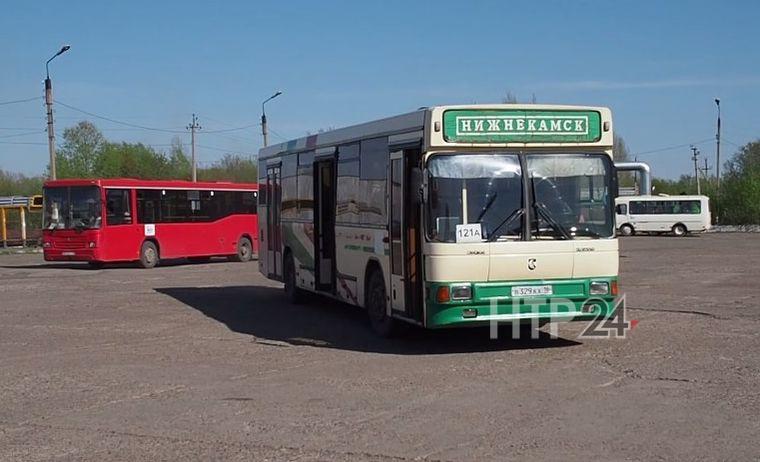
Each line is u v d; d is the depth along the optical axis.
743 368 10.51
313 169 16.92
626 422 7.95
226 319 16.70
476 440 7.44
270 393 9.66
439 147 11.45
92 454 7.38
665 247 44.88
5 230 49.34
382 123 13.33
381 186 13.38
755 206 73.38
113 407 9.20
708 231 69.69
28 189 68.50
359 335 14.24
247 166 78.75
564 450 7.07
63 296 21.70
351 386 9.93
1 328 15.87
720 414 8.19
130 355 12.66
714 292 20.22
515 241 11.49
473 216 11.45
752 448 7.02
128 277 28.11
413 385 9.88
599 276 11.76
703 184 88.12
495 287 11.42
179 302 19.98
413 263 12.18
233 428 8.12
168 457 7.21
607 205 11.91
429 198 11.40
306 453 7.20
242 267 33.19
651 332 13.70
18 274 29.77
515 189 11.59
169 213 33.50
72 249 31.11
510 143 11.62
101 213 31.12
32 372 11.41
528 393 9.28
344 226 15.27
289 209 18.73
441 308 11.34
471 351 12.26
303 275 17.83
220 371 11.19
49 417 8.80
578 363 11.05
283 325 15.70
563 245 11.61
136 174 68.00
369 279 14.20
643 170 44.94
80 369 11.56
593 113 11.91
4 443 7.81
